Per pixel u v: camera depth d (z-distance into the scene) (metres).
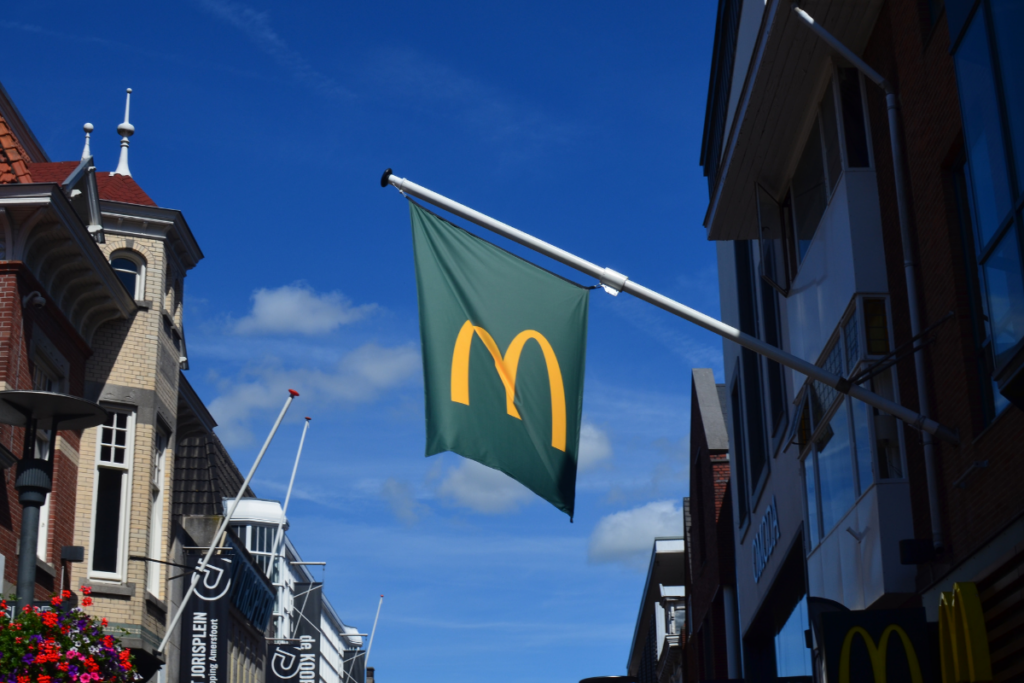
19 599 12.20
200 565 26.22
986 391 12.06
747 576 27.64
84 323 24.34
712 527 33.31
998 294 10.55
